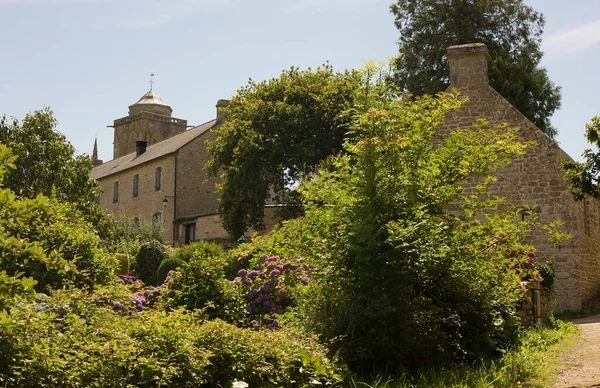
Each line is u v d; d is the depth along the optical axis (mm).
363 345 8195
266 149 34500
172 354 5914
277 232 11000
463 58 23484
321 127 34719
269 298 10195
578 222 22453
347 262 8852
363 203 9172
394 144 9109
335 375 7180
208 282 9820
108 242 26375
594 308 22750
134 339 5984
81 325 6035
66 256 10984
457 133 10516
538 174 22641
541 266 17312
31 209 4641
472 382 8188
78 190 27609
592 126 11281
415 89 37750
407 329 8664
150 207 46625
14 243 4703
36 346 5105
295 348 7195
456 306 9992
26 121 27344
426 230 9188
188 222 42000
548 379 8930
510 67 36719
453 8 37688
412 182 9508
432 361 9117
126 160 55000
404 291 8711
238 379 6355
